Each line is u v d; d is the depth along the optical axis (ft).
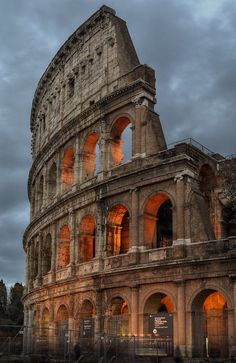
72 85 271.90
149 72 221.66
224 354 189.57
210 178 214.07
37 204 298.56
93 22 254.47
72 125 252.01
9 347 205.87
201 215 185.78
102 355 187.83
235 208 184.65
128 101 220.84
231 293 171.73
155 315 185.26
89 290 215.72
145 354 178.70
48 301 247.29
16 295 529.04
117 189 213.46
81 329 210.79
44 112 307.17
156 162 202.18
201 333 178.60
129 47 241.55
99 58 248.32
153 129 211.61
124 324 197.77
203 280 178.81
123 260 205.05
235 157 214.90
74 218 236.84
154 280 189.98
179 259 183.11
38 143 316.19
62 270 239.50
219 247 177.78
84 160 244.22
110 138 229.04
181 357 173.78
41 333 230.89
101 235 217.97
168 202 232.73
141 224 201.87
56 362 190.29
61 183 259.80
